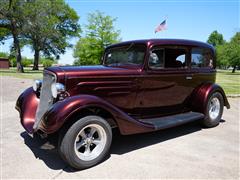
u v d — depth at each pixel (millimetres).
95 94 3938
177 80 4863
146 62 4379
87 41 28750
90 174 3293
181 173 3309
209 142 4531
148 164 3584
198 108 5289
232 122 5992
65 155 3312
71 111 3289
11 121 5770
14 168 3439
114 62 5055
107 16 28531
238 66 48906
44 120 3363
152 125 4180
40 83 4691
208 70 5512
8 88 11820
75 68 3943
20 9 28781
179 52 4855
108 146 3652
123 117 3777
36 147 4203
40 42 37156
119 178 3182
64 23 47875
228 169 3434
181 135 4949
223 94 5648
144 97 4484
